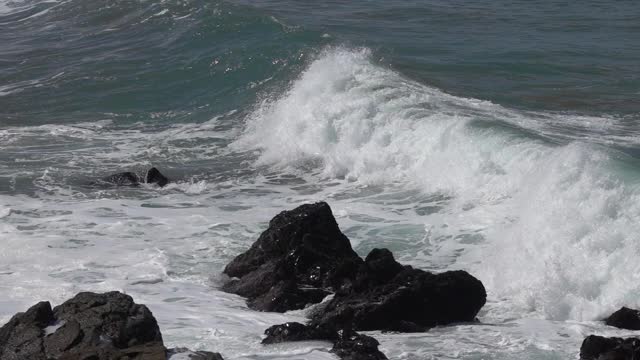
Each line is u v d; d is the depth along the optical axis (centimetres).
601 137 8519
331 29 13750
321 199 7588
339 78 9512
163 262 6131
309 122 8925
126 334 4359
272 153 8944
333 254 5725
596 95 10281
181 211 7331
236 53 11775
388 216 7025
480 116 8756
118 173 8188
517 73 11319
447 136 7781
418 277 5206
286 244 5806
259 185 8094
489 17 15100
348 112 8712
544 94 10319
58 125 10119
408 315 5097
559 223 5862
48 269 5981
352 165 8262
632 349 4341
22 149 9162
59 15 15838
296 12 15412
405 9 15825
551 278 5581
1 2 17512
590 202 5850
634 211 5659
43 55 13262
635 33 13700
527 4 16375
